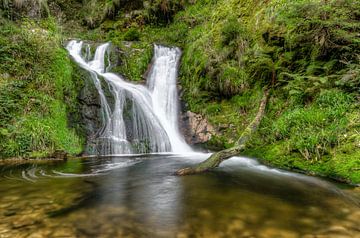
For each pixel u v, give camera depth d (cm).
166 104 972
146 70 1115
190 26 1349
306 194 381
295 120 593
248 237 259
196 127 845
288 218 301
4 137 658
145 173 523
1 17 939
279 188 411
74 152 715
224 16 1088
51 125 725
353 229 274
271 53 772
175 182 453
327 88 604
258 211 321
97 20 1666
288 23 698
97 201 362
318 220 295
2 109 686
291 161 528
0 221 296
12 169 560
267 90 743
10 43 823
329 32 618
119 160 665
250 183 441
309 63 685
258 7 940
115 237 261
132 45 1219
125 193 397
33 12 1150
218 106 837
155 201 360
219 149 746
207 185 432
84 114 809
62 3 1744
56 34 1038
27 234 265
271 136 626
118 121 833
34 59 829
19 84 755
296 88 642
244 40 875
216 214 314
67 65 877
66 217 307
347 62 586
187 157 700
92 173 526
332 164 464
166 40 1362
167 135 859
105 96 863
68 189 419
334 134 502
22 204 350
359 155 448
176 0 1517
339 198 362
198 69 939
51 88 792
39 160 655
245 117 766
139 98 929
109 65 1118
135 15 1584
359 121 509
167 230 275
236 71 829
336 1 593
